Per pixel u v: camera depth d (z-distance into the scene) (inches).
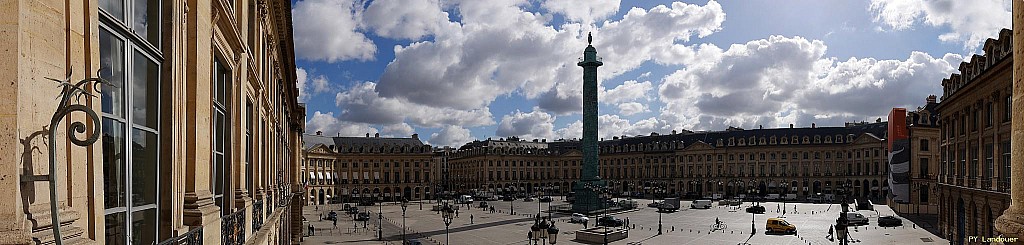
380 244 2406.5
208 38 358.0
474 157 6742.1
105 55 221.3
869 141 5049.2
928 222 2898.6
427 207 4808.1
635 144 6501.0
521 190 6643.7
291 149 2000.5
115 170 230.4
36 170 168.7
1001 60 1183.6
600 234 2369.6
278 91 1140.5
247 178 576.7
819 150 5344.5
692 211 4005.9
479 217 3720.5
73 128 166.6
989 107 1344.7
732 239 2434.8
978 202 1397.6
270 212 820.0
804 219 3307.1
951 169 1750.7
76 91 173.6
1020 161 317.4
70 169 187.0
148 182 268.2
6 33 159.8
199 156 336.5
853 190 5157.5
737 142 5698.8
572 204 4215.1
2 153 158.9
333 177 5487.2
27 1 166.4
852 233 2534.5
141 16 261.1
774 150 5506.9
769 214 3678.6
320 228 3105.3
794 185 5418.3
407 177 5876.0
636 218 3494.1
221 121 435.2
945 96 1855.3
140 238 258.4
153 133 274.4
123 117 237.8
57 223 165.0
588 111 3752.5
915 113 3548.2
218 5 378.9
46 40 175.0
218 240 371.2
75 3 191.5
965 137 1535.4
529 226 3100.4
